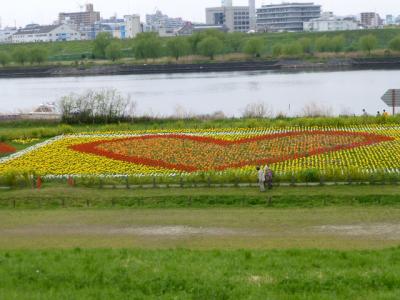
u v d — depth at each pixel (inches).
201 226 1609.3
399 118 3272.6
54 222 1715.1
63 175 2332.7
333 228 1544.0
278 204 1865.2
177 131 3240.7
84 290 1029.8
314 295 973.8
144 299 980.6
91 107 3846.0
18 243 1505.9
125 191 2069.4
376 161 2343.8
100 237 1535.4
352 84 6476.4
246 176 2095.2
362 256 1193.4
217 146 2753.4
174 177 2201.0
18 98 6589.6
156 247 1411.2
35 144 3053.6
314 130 3095.5
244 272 1092.5
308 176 2062.0
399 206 1781.5
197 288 1013.8
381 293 971.3
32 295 1009.5
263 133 3070.9
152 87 7116.1
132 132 3262.8
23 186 2218.3
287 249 1305.4
